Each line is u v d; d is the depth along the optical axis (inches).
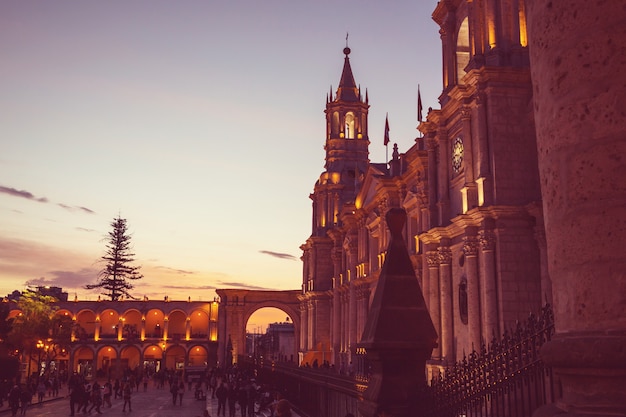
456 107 1370.6
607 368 171.3
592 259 180.2
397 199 2020.2
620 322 172.4
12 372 2503.7
